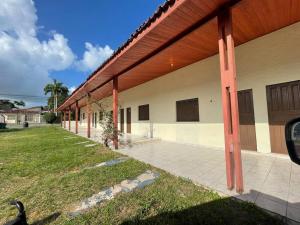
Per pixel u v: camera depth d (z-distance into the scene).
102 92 11.42
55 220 2.61
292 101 4.61
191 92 7.39
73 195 3.30
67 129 21.59
